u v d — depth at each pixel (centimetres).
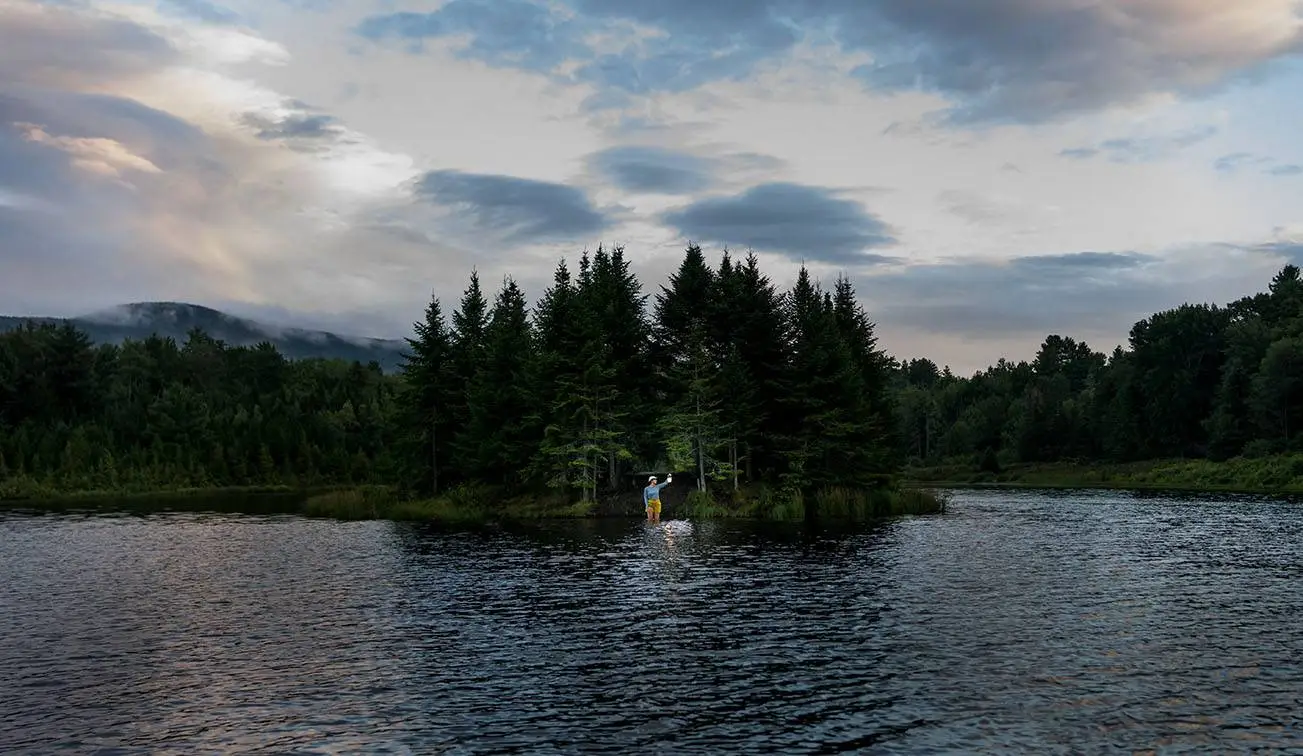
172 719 1471
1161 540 4081
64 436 11988
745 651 1906
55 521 5881
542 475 6203
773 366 6278
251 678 1717
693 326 6388
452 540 4259
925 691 1593
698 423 5781
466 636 2075
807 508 5856
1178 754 1275
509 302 7294
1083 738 1343
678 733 1385
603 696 1584
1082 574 2977
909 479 13575
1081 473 13425
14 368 13488
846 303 7300
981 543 3950
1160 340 14662
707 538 4238
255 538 4466
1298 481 9856
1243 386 13038
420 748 1325
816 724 1420
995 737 1351
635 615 2309
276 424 13162
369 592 2705
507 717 1469
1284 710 1472
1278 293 16025
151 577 3064
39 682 1703
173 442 12669
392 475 7200
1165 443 13850
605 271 6594
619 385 6244
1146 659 1808
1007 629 2100
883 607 2384
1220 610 2331
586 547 3894
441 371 6781
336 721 1452
